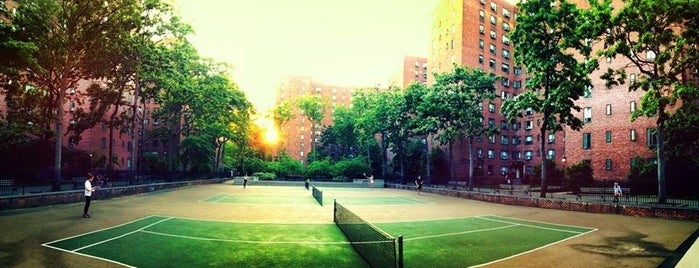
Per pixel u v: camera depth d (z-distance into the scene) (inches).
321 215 820.0
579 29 1023.6
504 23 2714.1
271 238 556.4
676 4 839.1
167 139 2277.3
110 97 1533.0
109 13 1056.2
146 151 3179.1
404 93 2123.5
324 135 3602.4
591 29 996.6
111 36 1099.3
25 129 1317.7
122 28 1126.4
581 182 1509.6
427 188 1734.7
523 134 2802.7
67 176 1386.6
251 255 452.1
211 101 1935.3
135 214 761.0
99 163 2071.9
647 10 884.6
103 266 386.9
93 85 1534.2
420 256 466.0
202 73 1929.1
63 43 1016.9
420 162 2397.9
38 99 1296.8
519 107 1182.9
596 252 496.4
